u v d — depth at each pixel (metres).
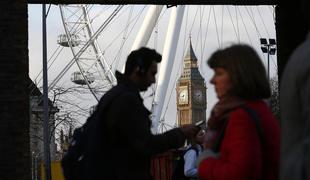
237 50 3.64
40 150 63.91
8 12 11.10
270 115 3.59
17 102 10.96
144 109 4.87
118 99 4.75
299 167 2.67
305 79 2.68
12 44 11.05
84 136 4.80
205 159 3.56
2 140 10.84
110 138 4.75
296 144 2.73
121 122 4.71
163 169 14.66
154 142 4.77
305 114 2.67
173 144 4.88
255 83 3.59
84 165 4.73
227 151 3.47
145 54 5.07
